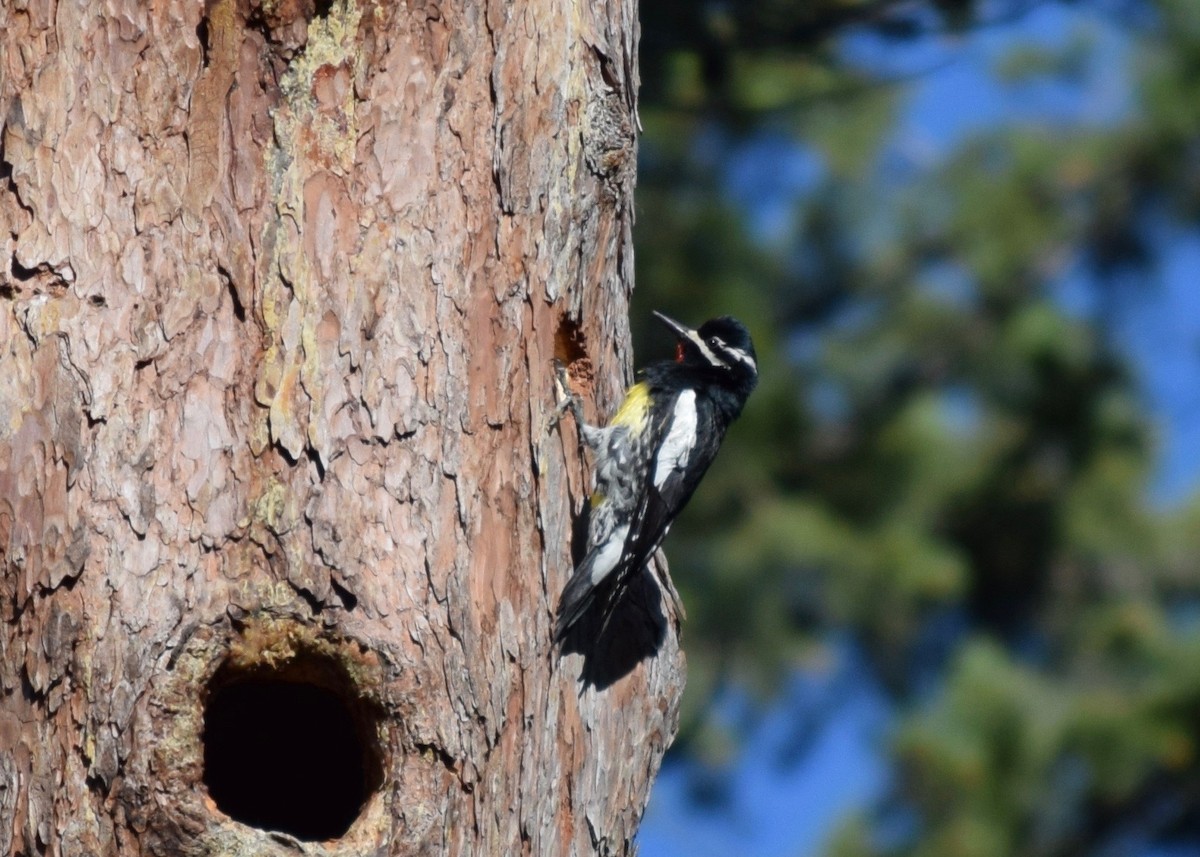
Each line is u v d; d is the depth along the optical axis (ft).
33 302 34.30
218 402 34.27
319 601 33.58
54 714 32.81
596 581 37.55
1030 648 81.20
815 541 77.10
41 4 35.14
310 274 34.88
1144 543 81.10
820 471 80.59
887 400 82.02
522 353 36.60
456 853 33.71
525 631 35.96
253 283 34.73
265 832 32.63
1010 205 83.87
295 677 33.99
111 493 33.58
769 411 79.10
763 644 78.07
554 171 37.29
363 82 35.73
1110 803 75.82
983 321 82.99
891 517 79.97
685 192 78.23
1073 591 82.07
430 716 33.71
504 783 34.94
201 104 35.12
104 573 33.27
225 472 34.01
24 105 34.86
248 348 34.58
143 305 34.45
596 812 37.14
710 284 76.95
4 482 33.65
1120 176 83.25
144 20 35.14
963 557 80.18
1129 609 79.10
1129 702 75.72
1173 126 81.97
